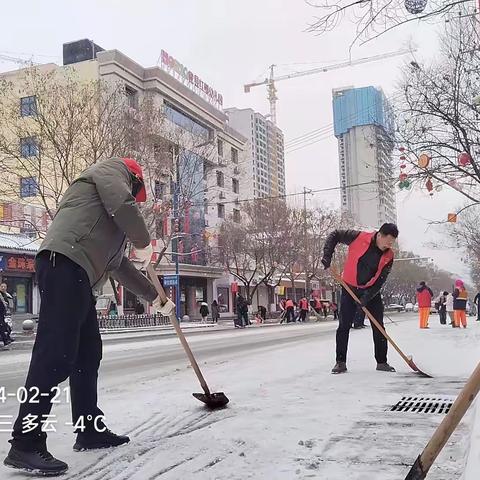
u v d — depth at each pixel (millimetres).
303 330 19938
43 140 21281
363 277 6164
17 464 2977
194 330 25578
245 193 49938
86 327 3434
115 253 3396
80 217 3186
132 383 6453
